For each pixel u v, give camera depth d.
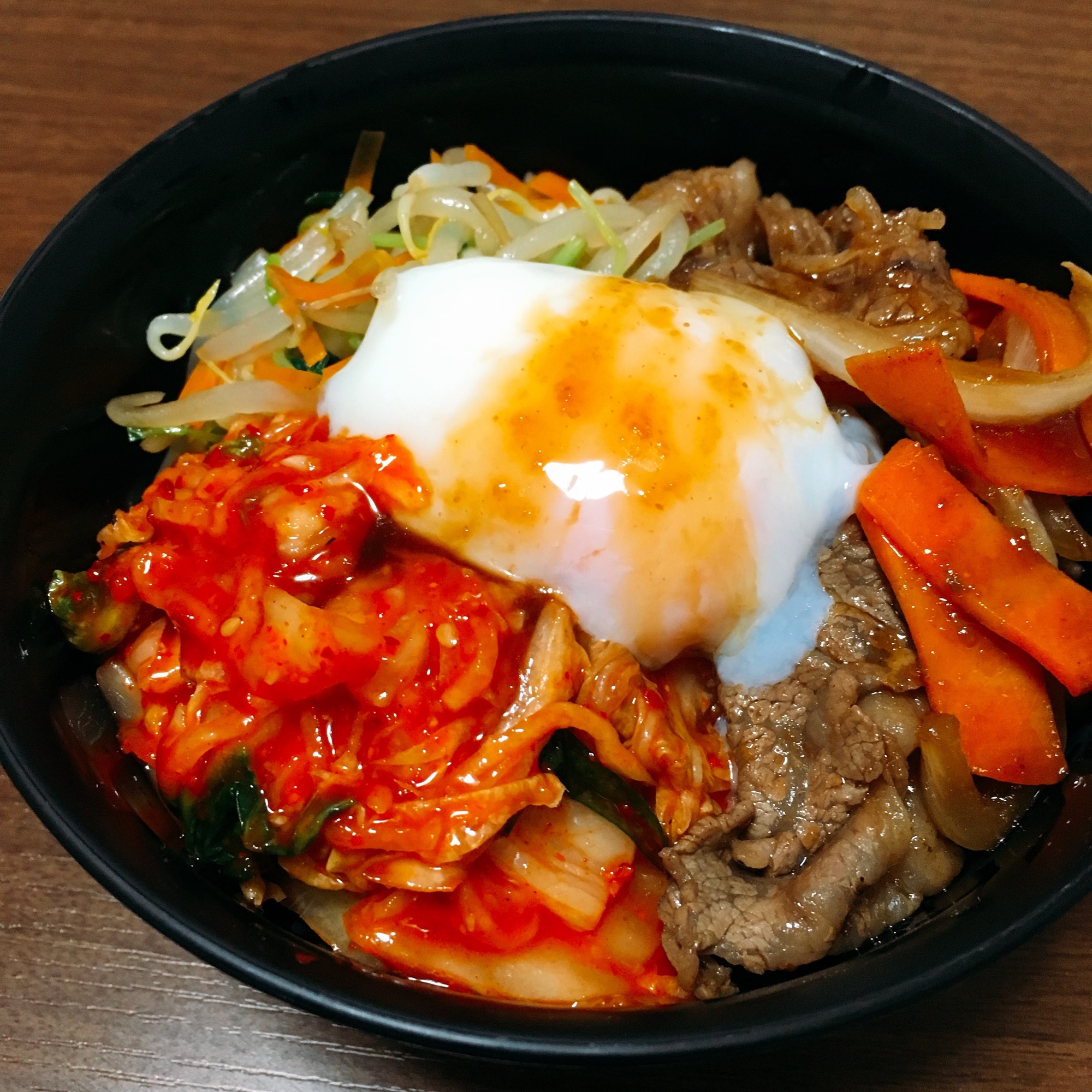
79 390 0.18
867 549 0.17
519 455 0.16
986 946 0.14
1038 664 0.16
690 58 0.19
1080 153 0.22
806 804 0.17
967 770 0.16
